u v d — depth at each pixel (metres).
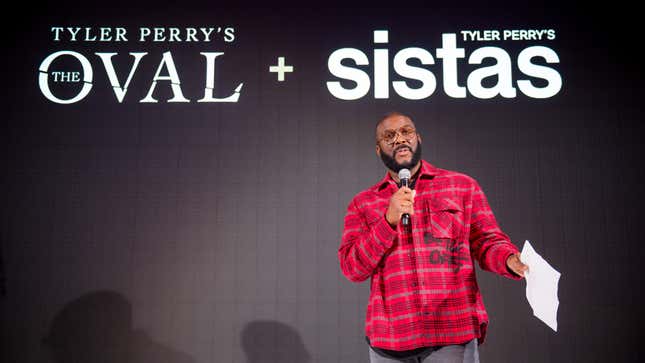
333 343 4.01
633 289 4.00
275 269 4.09
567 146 4.18
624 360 3.92
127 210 4.17
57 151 4.23
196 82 4.34
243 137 4.26
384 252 2.75
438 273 2.78
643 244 4.04
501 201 4.12
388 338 2.75
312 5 4.44
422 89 4.29
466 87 4.28
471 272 2.79
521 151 4.18
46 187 4.19
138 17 4.43
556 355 3.94
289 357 4.00
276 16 4.43
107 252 4.12
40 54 4.37
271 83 4.33
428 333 2.71
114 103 4.30
